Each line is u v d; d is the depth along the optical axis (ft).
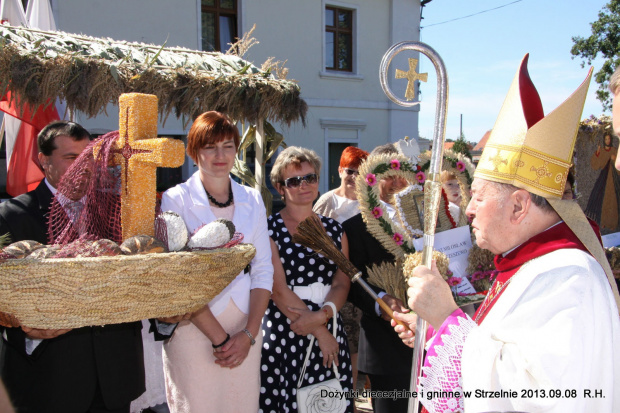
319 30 39.70
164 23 33.47
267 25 37.68
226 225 5.15
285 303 8.24
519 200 4.50
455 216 8.38
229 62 12.59
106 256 4.35
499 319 4.27
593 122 13.92
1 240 4.93
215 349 6.93
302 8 38.88
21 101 9.53
